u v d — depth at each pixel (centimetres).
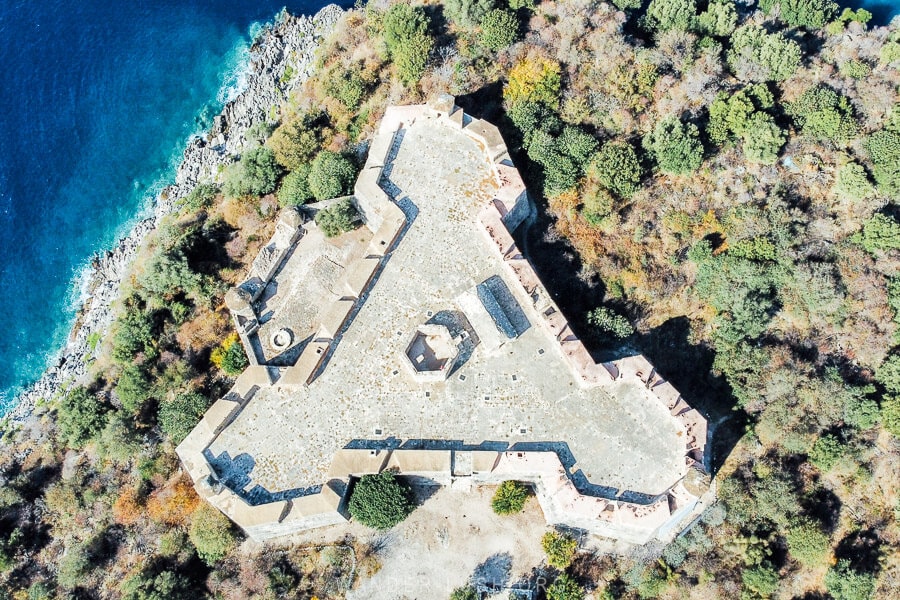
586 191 7825
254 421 7056
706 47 8638
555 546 6731
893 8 9606
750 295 7556
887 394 7506
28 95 10094
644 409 6925
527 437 6881
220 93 10044
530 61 8312
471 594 6606
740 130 8112
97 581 7350
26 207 9650
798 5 8975
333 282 7675
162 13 10406
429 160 7825
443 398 7031
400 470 6669
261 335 7550
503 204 7475
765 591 6800
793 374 7406
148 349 7950
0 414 8744
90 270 9394
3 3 10375
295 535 7056
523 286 7231
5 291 9338
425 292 7369
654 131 7988
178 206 9331
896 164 7938
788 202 7981
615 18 8594
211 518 6956
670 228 7862
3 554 7500
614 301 7681
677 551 6931
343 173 7925
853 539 7262
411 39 8412
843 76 8625
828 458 7256
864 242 7900
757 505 7088
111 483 7681
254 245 8306
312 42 9869
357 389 7100
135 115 9994
